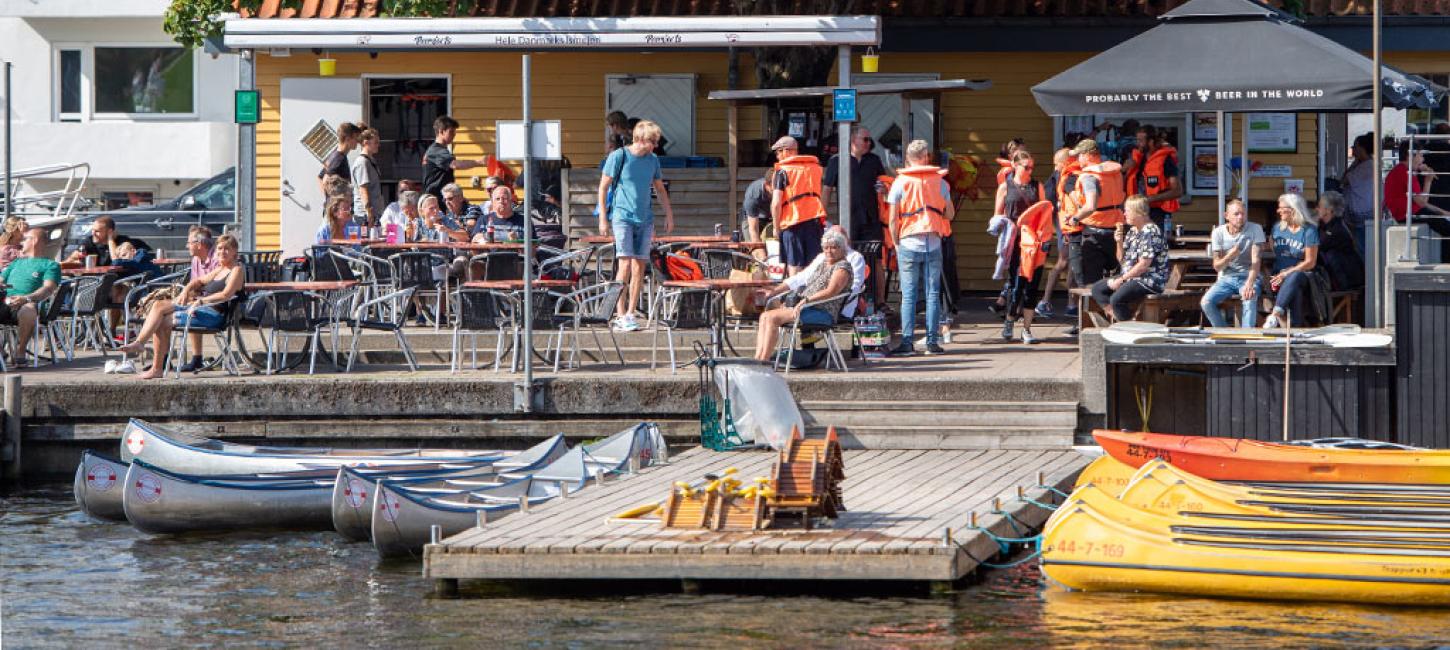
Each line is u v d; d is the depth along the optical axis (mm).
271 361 35031
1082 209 36406
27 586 25016
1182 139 48906
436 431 33000
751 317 37219
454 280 40312
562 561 23234
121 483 29719
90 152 71938
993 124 49156
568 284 35031
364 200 43469
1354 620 22156
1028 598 23281
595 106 49781
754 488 24500
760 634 21438
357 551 27359
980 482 27828
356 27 41375
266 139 49781
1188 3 35219
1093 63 34656
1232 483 27578
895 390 31844
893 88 41031
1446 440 29406
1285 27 34500
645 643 21125
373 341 38219
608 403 32656
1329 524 24484
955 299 39500
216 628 22531
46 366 38438
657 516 25281
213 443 31938
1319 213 35688
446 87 49812
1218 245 33562
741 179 45438
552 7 48656
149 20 72000
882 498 26594
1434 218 33406
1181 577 23188
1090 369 31188
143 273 41812
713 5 48594
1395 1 47812
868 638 21266
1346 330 30266
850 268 33750
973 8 48156
